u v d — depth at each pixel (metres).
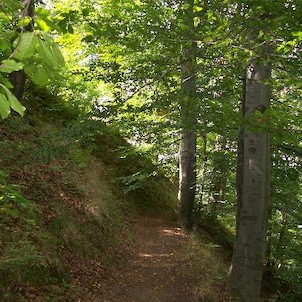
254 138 7.77
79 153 11.82
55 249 7.18
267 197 7.97
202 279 8.65
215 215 15.03
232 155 12.22
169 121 8.39
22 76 7.19
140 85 6.72
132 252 9.87
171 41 5.20
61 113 13.66
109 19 6.61
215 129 7.09
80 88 13.47
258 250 7.86
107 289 7.45
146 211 14.50
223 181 14.27
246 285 7.82
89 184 10.89
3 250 5.89
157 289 8.02
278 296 11.79
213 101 7.32
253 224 7.82
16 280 5.77
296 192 12.41
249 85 7.45
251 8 4.82
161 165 14.88
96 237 9.02
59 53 1.60
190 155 14.01
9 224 6.58
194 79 7.68
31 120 11.64
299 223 13.49
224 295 7.99
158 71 5.78
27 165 8.62
